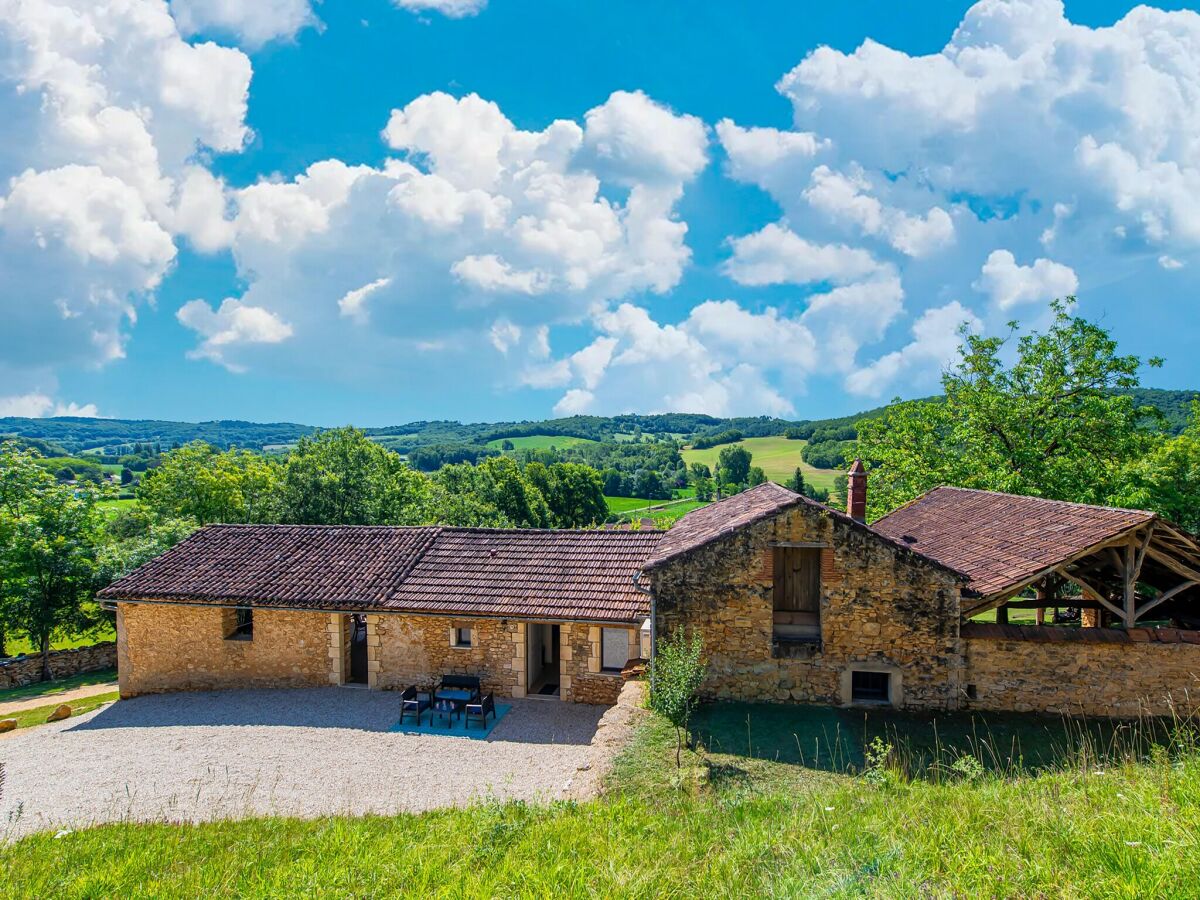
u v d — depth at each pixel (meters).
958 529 18.47
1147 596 17.25
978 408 30.05
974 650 13.98
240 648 20.11
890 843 6.54
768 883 6.16
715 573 14.71
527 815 9.52
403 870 7.70
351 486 40.47
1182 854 5.34
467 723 17.03
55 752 16.23
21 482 30.36
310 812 12.63
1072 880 5.40
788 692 14.53
